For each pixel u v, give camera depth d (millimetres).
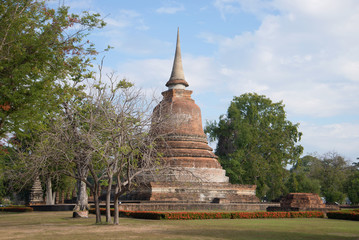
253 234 18422
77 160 24203
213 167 47062
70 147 23938
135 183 25156
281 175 64125
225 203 42625
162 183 41750
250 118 66875
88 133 22656
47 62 17844
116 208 23688
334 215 31578
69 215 33000
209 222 25641
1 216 33250
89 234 18109
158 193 41438
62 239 16203
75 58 18781
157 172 25922
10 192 48500
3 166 27266
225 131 65562
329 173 66938
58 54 18031
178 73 52781
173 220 27125
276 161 63719
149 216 28188
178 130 48125
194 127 49594
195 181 43844
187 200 42125
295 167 78750
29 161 26422
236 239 16422
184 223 24578
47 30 17562
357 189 60938
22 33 17234
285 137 65938
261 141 64312
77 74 19938
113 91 24328
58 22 17797
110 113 23438
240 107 67562
